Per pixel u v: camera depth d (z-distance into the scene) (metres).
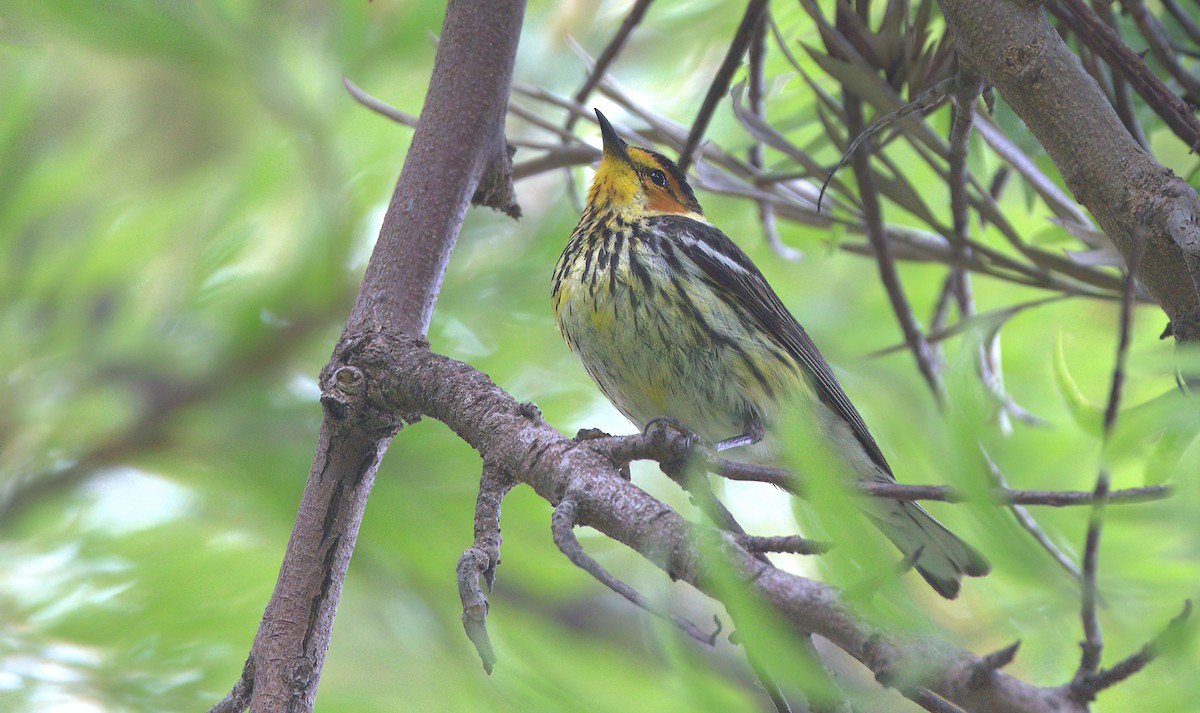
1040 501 3.51
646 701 3.73
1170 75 7.74
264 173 7.96
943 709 3.83
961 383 3.14
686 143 8.02
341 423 5.71
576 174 10.25
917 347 7.59
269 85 7.76
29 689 6.24
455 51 6.59
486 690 6.50
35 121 7.74
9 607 6.62
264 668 5.54
